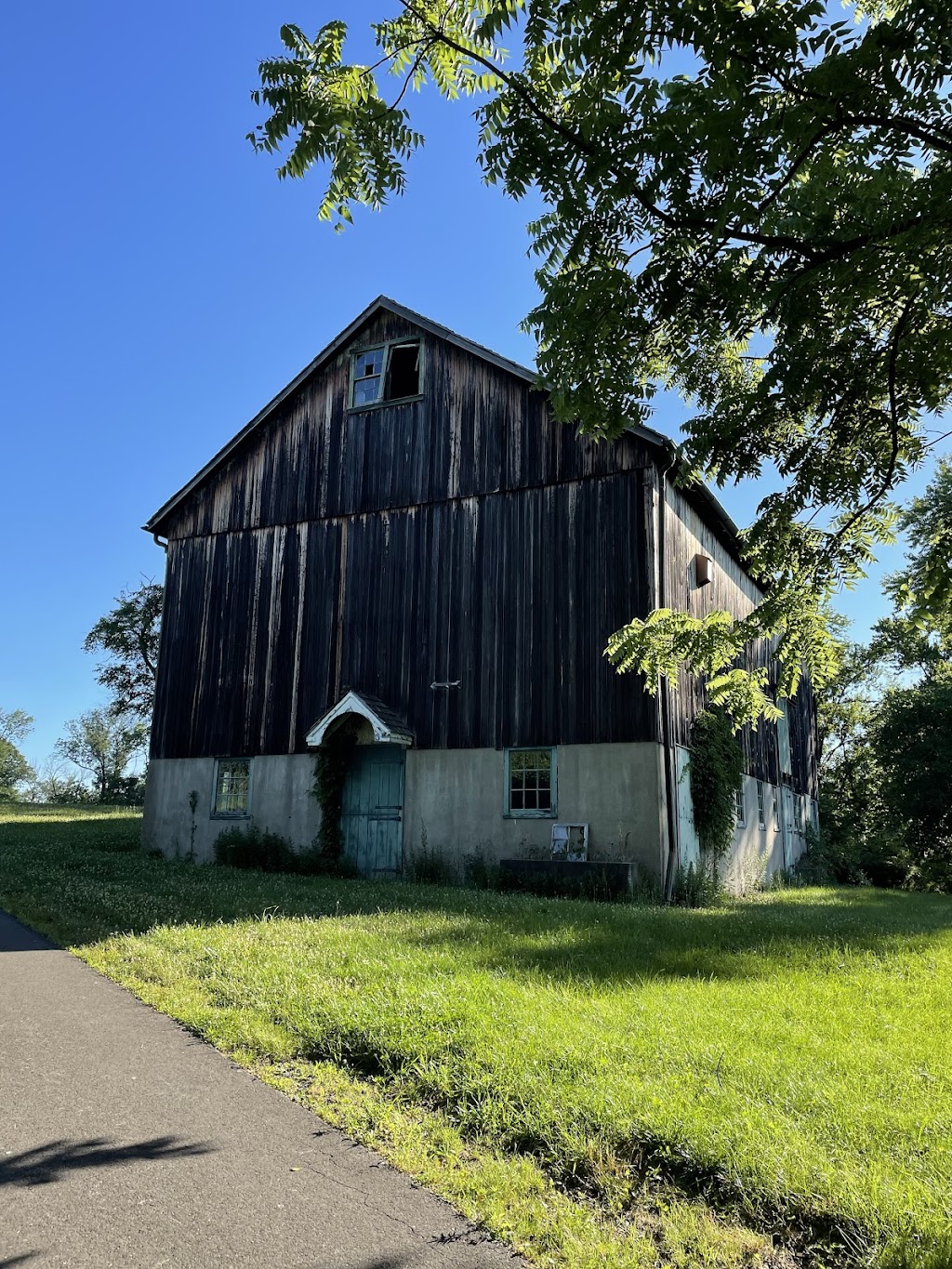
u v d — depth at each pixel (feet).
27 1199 11.59
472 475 54.29
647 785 45.37
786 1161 11.68
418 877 49.70
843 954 26.71
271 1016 19.67
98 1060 17.42
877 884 91.15
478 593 52.42
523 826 48.21
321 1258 10.25
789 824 81.15
